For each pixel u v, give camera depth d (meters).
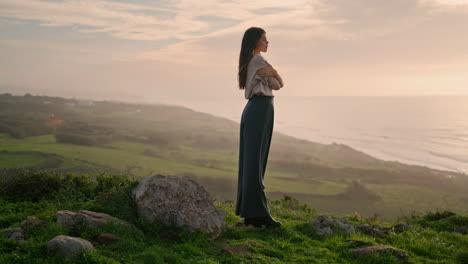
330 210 55.62
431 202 61.28
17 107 165.62
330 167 92.00
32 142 94.75
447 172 90.50
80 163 64.94
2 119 127.19
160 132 141.38
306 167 90.94
